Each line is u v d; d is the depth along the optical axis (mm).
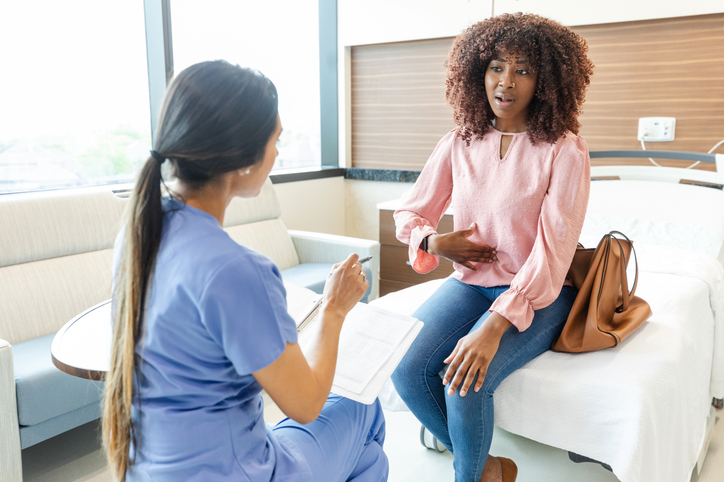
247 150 923
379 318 1497
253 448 1025
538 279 1536
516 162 1675
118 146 3170
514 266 1718
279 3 3996
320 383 1025
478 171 1759
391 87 4152
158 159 917
